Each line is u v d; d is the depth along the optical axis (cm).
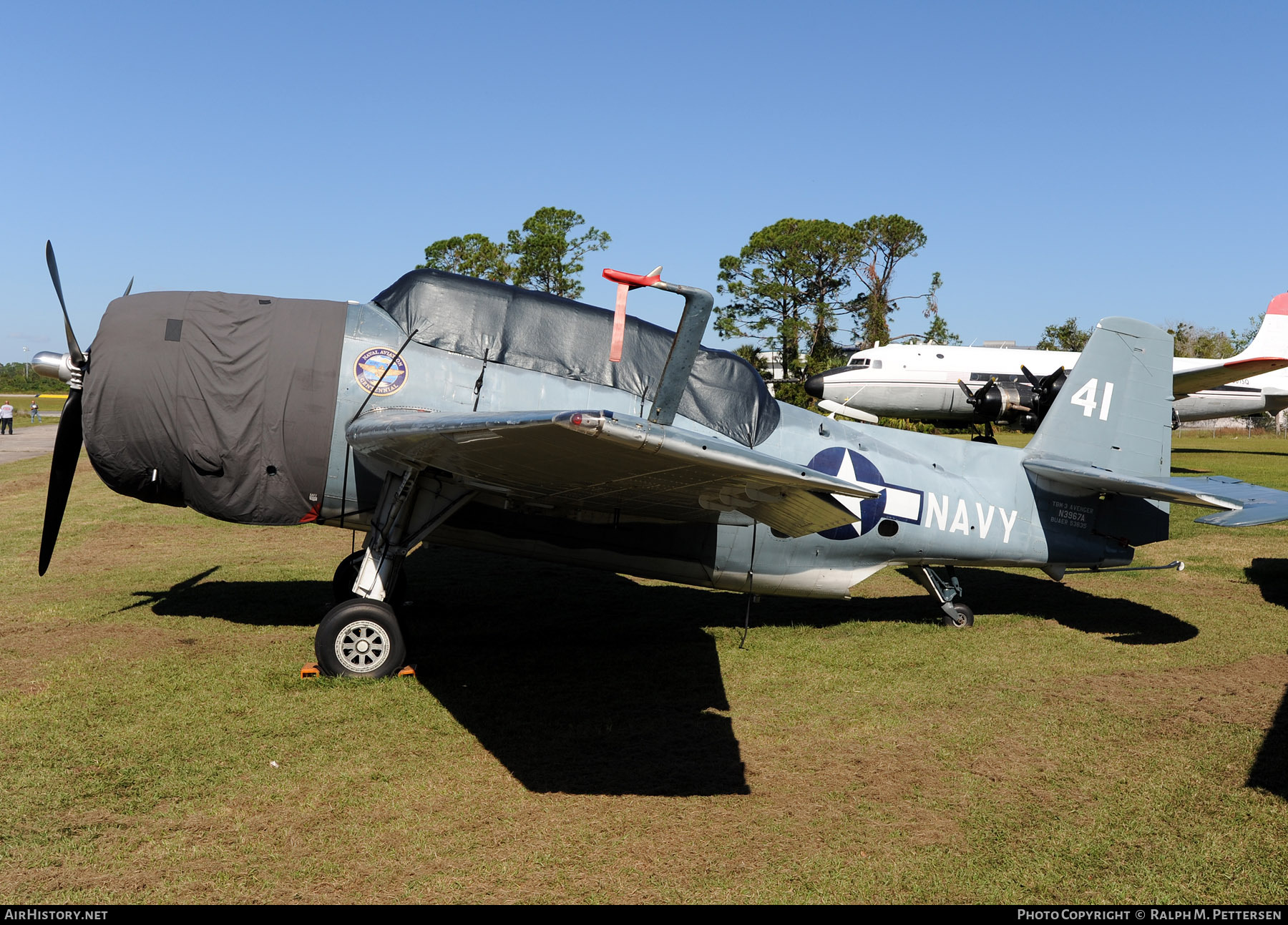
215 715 559
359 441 589
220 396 668
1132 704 630
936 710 612
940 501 819
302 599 890
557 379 711
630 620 859
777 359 5859
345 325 694
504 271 6119
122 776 465
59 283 694
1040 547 855
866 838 425
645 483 493
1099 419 878
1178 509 1816
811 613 913
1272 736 566
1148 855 413
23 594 902
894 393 3153
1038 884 386
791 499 489
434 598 931
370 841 406
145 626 771
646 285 400
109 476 681
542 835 417
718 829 430
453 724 558
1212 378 2420
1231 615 916
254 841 402
